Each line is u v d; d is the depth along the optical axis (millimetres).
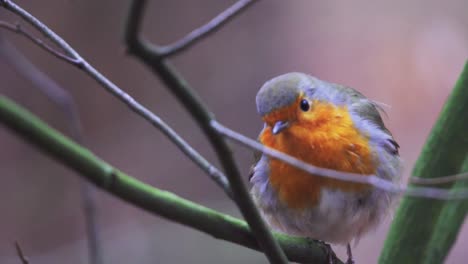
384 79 12797
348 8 13523
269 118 6277
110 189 3621
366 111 6797
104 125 13242
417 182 4613
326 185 6254
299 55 13266
